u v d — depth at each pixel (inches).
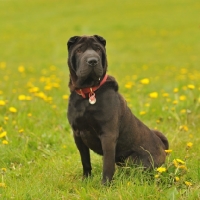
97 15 2600.9
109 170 303.1
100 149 322.3
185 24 2142.0
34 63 1311.5
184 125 451.5
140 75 1003.3
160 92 663.1
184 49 1577.3
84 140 319.9
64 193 290.5
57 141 421.1
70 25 2274.9
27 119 479.5
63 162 354.9
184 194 284.2
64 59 1374.3
